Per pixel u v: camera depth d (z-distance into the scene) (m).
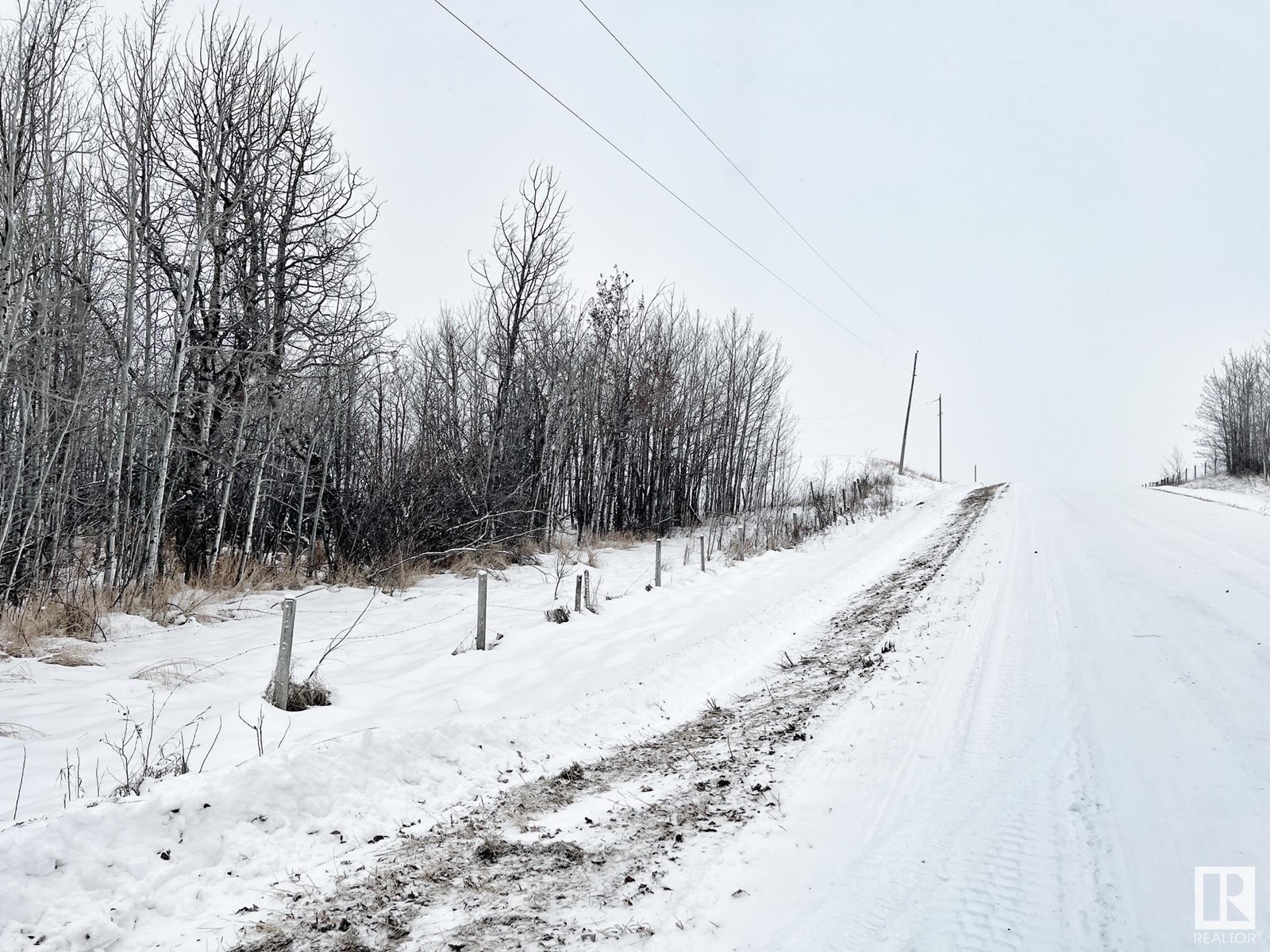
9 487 11.70
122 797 4.68
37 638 9.70
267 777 4.96
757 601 13.45
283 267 17.12
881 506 31.72
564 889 4.11
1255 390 48.28
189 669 8.35
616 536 28.02
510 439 24.48
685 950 3.49
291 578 15.85
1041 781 5.20
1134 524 20.95
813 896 3.93
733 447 38.19
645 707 7.66
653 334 33.88
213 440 15.83
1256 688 6.61
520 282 25.36
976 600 11.85
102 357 13.62
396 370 21.75
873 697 7.41
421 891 4.12
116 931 3.65
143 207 13.79
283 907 3.97
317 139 17.58
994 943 3.42
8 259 10.66
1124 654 8.12
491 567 18.84
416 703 7.51
